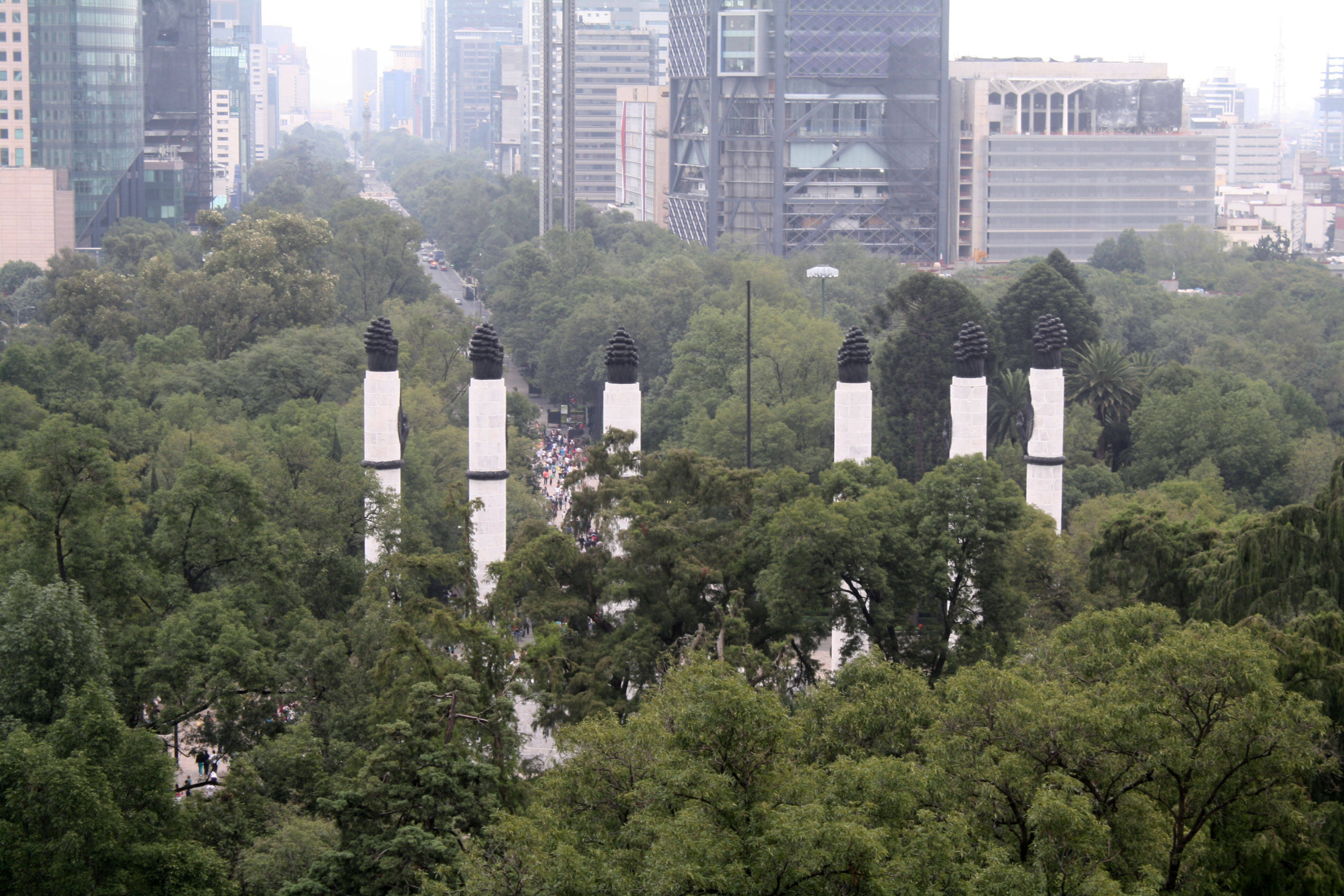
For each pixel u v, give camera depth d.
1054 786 177.75
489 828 180.75
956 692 193.38
